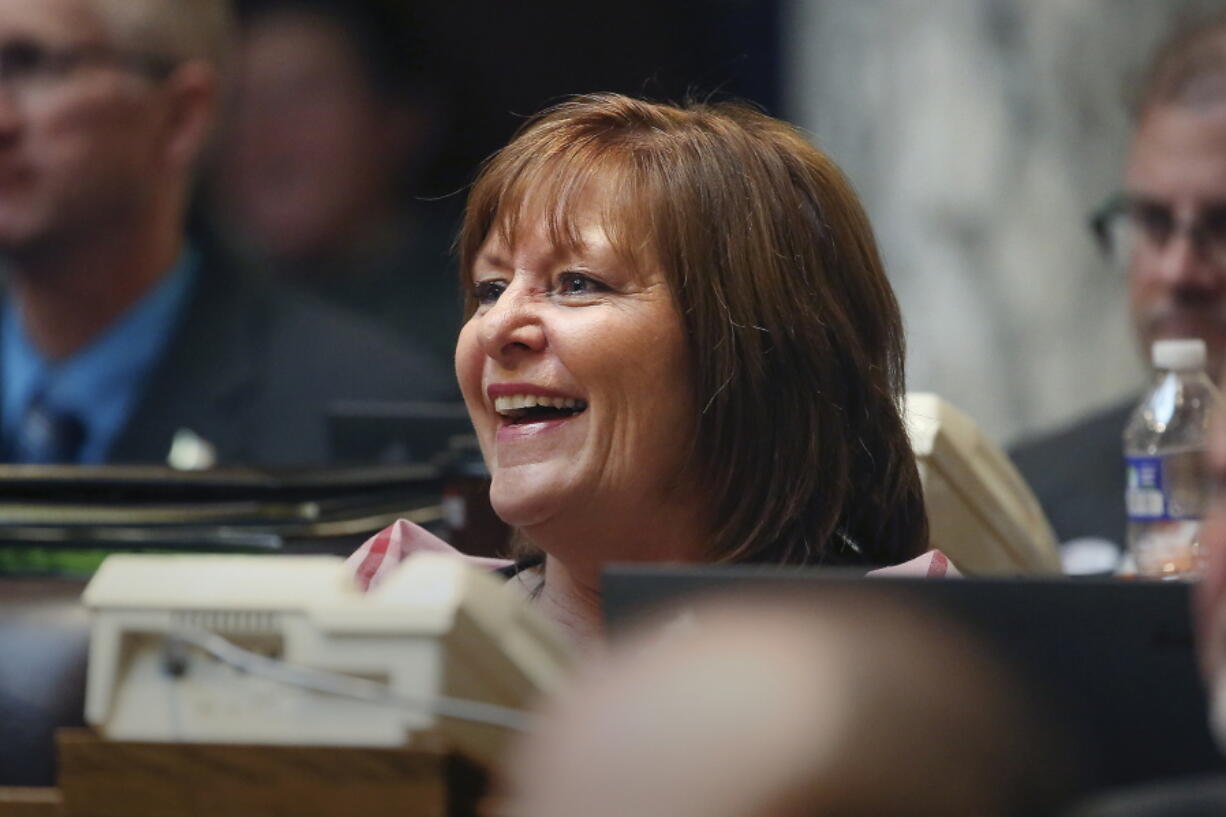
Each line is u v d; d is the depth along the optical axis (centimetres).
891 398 715
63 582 614
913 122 1481
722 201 679
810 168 704
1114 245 1097
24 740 557
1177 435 806
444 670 431
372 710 439
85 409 1314
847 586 440
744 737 230
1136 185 1066
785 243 687
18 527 718
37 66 1318
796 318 684
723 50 1538
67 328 1320
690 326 670
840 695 237
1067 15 1439
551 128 700
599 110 702
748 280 677
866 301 710
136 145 1345
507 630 441
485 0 1494
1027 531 788
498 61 1503
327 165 1441
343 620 437
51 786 553
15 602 588
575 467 667
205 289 1352
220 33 1391
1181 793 328
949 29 1470
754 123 716
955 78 1470
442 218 1473
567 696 254
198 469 766
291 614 442
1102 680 425
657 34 1531
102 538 714
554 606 698
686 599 452
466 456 835
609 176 676
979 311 1464
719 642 243
